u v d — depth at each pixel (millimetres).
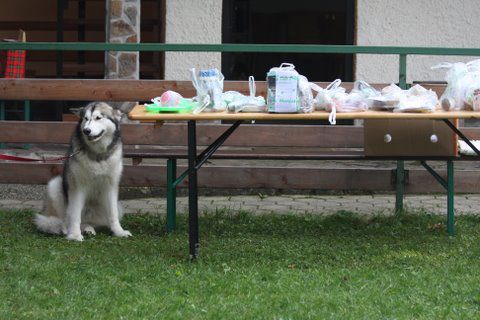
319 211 7203
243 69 9469
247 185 7020
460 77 5766
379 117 5477
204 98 5555
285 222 6773
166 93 5680
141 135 7031
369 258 5840
